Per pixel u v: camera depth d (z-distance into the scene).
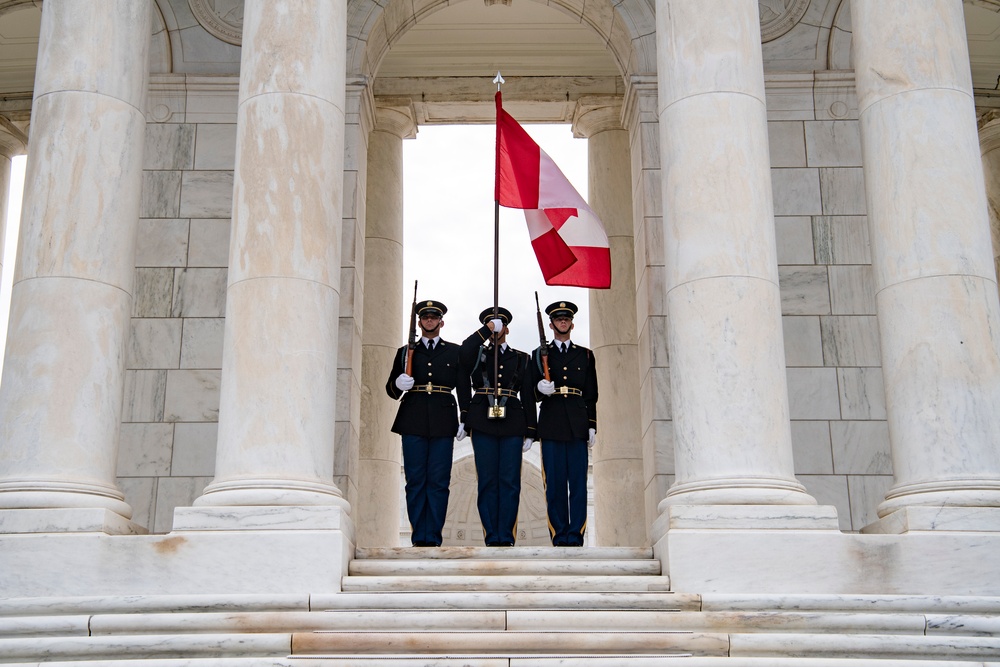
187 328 19.53
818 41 20.83
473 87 23.95
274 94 14.81
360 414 21.55
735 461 13.59
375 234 23.05
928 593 12.96
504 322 17.28
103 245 14.84
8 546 13.25
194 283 19.72
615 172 23.34
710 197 14.38
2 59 24.34
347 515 14.15
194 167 20.25
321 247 14.52
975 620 12.21
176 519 13.36
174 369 19.33
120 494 14.49
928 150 14.66
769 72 20.62
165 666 11.62
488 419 16.73
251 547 13.19
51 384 14.15
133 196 15.42
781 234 19.98
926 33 15.10
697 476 13.71
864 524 18.64
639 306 19.95
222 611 12.63
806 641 11.95
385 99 23.80
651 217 19.36
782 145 20.36
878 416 19.16
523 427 16.89
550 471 16.95
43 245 14.64
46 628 12.30
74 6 15.55
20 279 14.70
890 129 14.91
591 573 13.82
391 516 21.59
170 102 20.48
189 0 20.83
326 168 14.84
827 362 19.39
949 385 13.85
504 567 13.83
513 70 24.16
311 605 12.67
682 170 14.63
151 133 20.38
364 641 11.89
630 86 20.25
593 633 11.99
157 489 18.78
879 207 14.88
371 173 23.45
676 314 14.33
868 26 15.45
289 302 14.12
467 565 13.84
